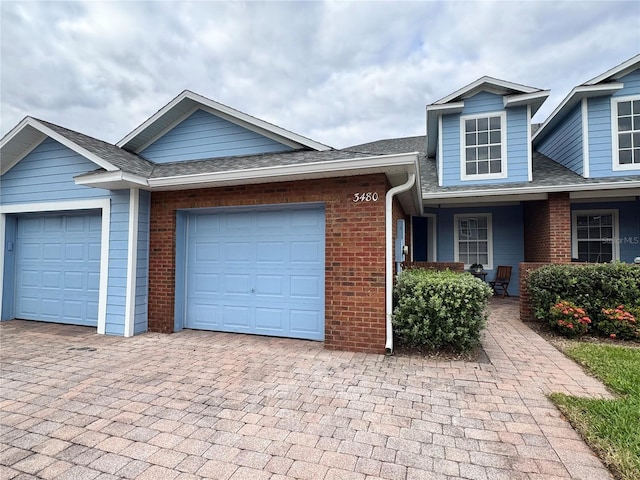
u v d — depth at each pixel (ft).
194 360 15.40
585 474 7.50
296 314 19.08
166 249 20.67
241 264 20.27
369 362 14.99
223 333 20.27
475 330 16.03
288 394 11.76
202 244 21.17
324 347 17.13
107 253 20.83
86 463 7.99
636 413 9.82
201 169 20.27
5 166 23.94
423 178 34.06
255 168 17.25
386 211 16.48
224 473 7.63
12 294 24.71
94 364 14.96
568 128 30.89
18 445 8.73
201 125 23.85
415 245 37.63
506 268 34.45
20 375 13.67
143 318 20.72
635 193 26.89
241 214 20.39
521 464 7.89
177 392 11.97
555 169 31.22
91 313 22.43
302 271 19.07
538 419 9.95
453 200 30.37
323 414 10.33
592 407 10.29
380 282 16.37
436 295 15.89
